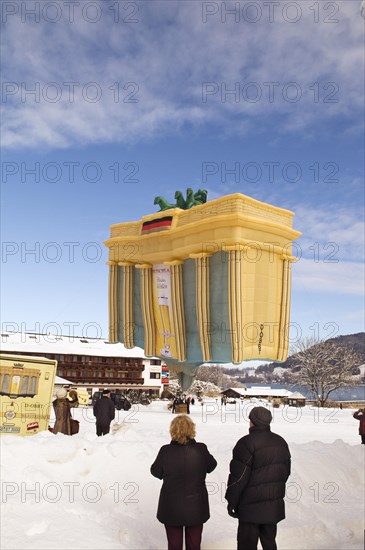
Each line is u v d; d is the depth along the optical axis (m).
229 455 9.10
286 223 19.06
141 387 72.00
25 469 7.11
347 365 63.75
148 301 21.11
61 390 11.91
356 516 7.54
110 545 5.73
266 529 5.27
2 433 11.06
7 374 11.27
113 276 22.58
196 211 19.22
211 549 6.13
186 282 19.77
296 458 9.24
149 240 21.08
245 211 17.70
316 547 6.43
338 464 9.38
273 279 18.31
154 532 6.46
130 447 8.06
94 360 68.81
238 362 17.17
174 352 19.89
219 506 7.41
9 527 5.83
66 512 6.39
